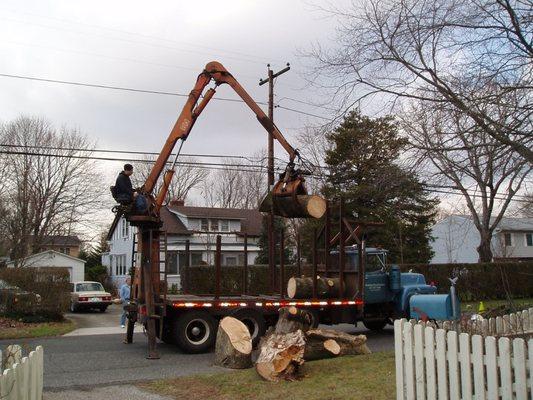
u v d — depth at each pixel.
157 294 13.81
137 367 11.52
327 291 15.02
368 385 8.21
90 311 28.95
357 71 9.69
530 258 52.81
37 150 43.41
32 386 6.05
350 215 22.75
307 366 10.18
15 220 41.72
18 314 20.55
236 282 27.05
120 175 14.06
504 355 5.50
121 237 43.97
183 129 14.97
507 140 8.06
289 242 33.59
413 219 29.84
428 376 6.16
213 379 9.60
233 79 15.27
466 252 50.34
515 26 8.16
